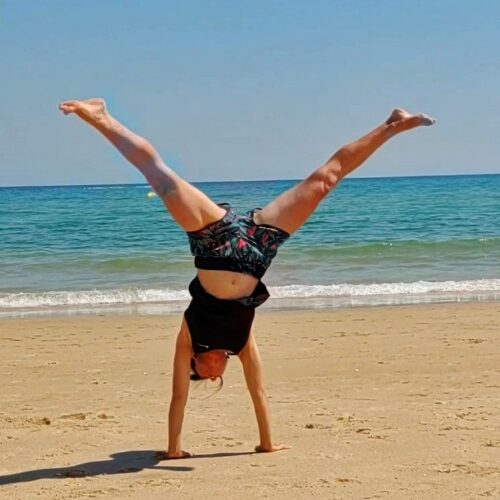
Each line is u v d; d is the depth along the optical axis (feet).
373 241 105.81
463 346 40.81
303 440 23.56
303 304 59.26
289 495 18.45
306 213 20.48
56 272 81.25
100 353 40.78
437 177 621.72
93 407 28.94
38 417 27.30
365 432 24.32
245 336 21.15
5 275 79.71
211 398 30.12
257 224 20.39
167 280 75.10
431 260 87.20
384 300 61.16
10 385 33.22
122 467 21.16
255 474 20.17
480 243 99.35
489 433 23.95
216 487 19.16
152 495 18.66
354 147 20.48
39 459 22.16
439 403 28.25
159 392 31.53
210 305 20.42
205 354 21.11
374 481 19.39
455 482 19.21
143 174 19.58
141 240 112.16
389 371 34.76
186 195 19.65
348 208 173.47
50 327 49.52
